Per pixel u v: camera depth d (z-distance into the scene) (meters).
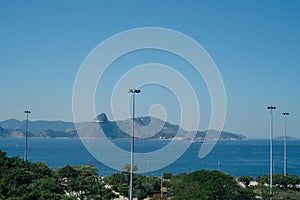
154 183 73.62
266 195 62.53
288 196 64.00
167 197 65.06
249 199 51.66
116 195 68.62
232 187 51.31
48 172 71.56
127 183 73.12
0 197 49.00
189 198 49.62
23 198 49.44
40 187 56.47
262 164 155.88
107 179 77.50
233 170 127.25
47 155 189.50
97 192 67.69
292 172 125.62
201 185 51.38
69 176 73.31
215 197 49.69
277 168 140.75
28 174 61.03
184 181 53.88
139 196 69.69
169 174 83.56
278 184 79.88
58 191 59.38
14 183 54.66
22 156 180.00
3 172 58.66
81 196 65.50
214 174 53.78
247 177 82.56
